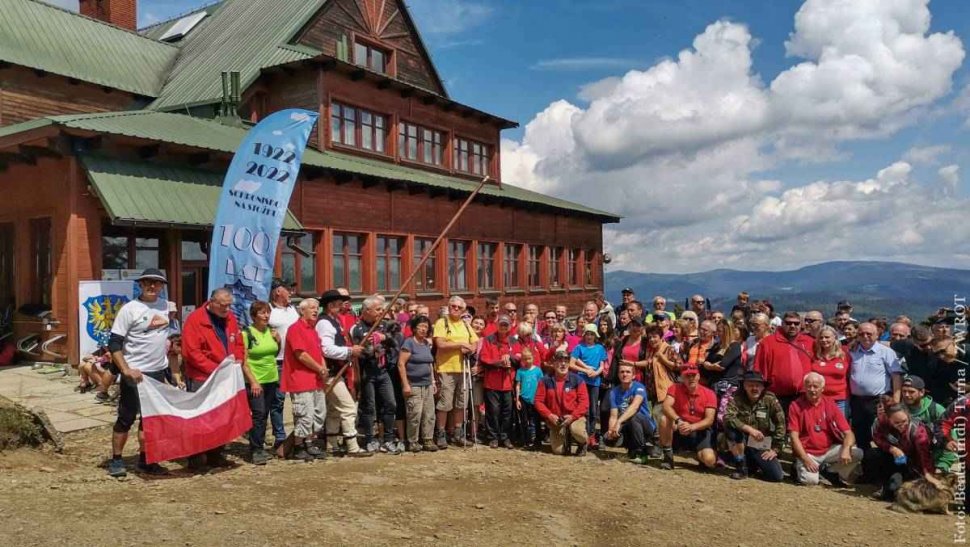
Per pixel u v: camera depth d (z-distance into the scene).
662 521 6.50
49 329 12.98
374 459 8.30
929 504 7.09
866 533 6.45
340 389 8.36
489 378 9.62
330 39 23.38
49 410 9.84
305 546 5.05
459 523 6.00
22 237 13.78
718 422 8.91
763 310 11.68
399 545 5.30
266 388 7.82
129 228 13.90
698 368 9.33
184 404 7.00
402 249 20.95
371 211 19.47
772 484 8.19
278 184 9.91
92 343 12.15
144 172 13.54
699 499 7.34
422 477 7.54
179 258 14.44
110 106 21.66
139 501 5.87
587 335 9.83
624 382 9.30
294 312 9.43
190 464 7.30
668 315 11.54
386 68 25.81
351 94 21.02
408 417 8.86
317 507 6.08
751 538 6.16
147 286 6.88
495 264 25.38
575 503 6.90
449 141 25.42
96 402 10.38
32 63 19.34
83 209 12.79
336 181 18.16
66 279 12.81
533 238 27.67
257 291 9.70
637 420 9.11
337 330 8.33
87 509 5.52
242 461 7.78
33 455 7.29
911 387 7.89
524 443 9.80
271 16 23.80
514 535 5.80
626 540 5.94
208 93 20.42
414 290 21.33
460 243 23.70
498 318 9.66
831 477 8.24
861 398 8.54
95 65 21.53
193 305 14.95
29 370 12.84
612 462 8.98
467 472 7.95
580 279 31.41
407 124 23.59
